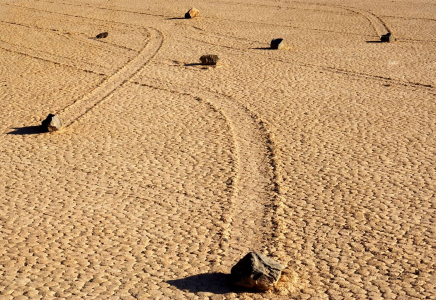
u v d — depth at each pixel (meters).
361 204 11.05
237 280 8.60
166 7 29.11
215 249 9.71
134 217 10.70
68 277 8.93
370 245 9.77
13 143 13.73
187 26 25.00
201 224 10.47
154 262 9.34
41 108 15.84
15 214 10.77
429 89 16.98
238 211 10.90
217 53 20.89
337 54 20.58
